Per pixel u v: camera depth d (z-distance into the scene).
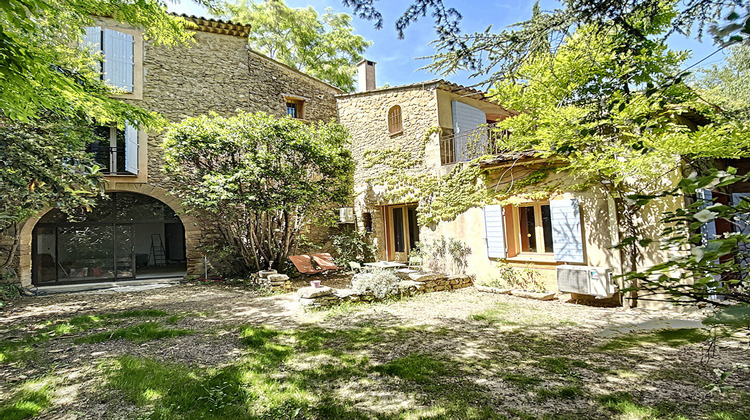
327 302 6.33
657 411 2.66
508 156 6.90
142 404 2.87
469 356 3.89
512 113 12.38
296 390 3.11
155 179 10.14
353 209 12.05
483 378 3.33
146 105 10.05
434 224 9.47
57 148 5.92
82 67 6.32
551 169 6.83
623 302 5.98
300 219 9.93
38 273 9.81
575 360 3.73
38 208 6.35
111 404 2.89
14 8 2.13
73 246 10.23
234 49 11.30
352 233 11.70
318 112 12.56
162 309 6.41
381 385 3.22
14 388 3.17
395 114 11.16
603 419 2.60
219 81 11.02
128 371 3.48
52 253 10.01
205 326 5.18
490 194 7.91
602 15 2.76
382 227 11.46
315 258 10.12
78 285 9.77
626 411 2.68
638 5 2.63
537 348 4.11
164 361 3.79
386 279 7.10
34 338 4.64
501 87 5.38
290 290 8.09
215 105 10.91
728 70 8.60
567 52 4.39
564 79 4.77
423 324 5.17
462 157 9.39
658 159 4.71
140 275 11.94
